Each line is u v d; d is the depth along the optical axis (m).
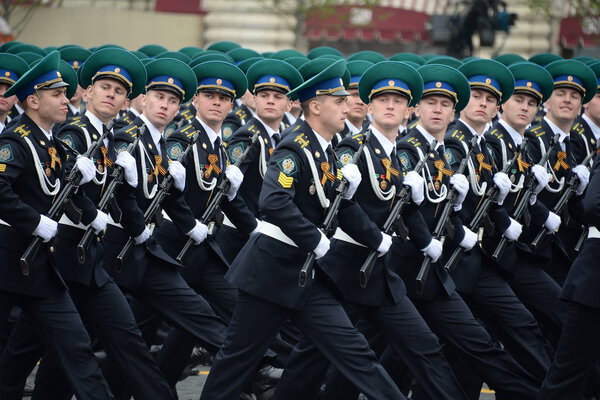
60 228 17.39
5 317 16.72
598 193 16.50
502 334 19.02
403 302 17.06
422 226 17.56
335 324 16.34
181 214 19.31
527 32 61.50
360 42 66.00
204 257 20.02
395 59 28.16
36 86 16.47
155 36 63.88
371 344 19.36
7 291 16.44
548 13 59.94
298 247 16.23
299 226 15.83
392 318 16.95
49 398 18.00
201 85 20.70
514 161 20.09
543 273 19.88
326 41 66.12
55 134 18.27
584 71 21.97
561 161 21.67
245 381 16.66
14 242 16.41
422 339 16.91
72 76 18.41
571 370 17.00
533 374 18.67
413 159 18.19
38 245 16.20
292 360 17.53
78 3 66.50
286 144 16.27
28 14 61.22
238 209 20.41
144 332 20.06
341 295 16.86
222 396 16.56
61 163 16.89
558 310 19.66
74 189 16.78
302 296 16.30
